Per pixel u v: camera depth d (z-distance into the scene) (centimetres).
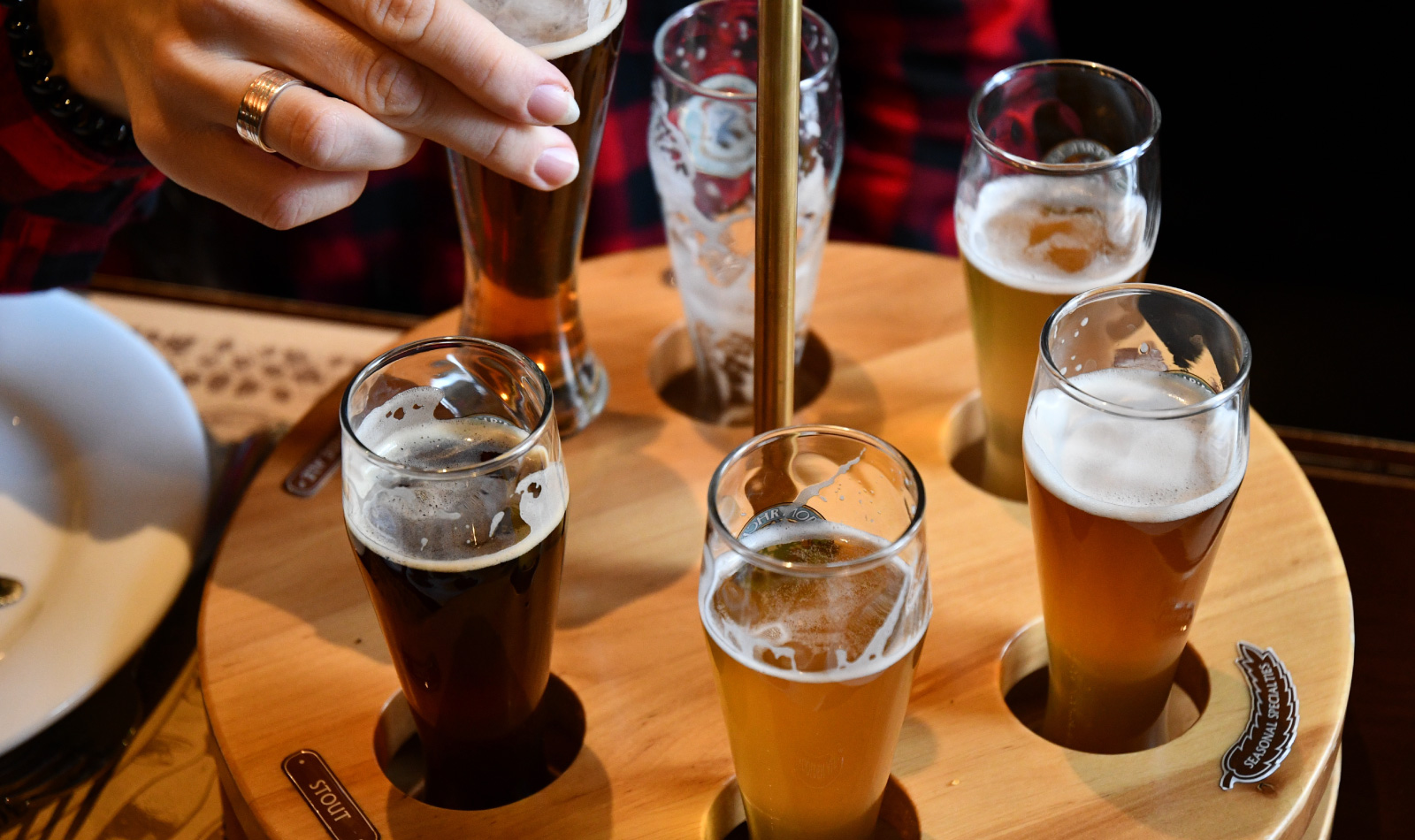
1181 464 52
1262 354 140
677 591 68
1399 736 68
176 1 55
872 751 49
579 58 60
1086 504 51
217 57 56
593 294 89
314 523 73
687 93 70
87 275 90
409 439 57
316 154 54
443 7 52
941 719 61
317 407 81
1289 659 62
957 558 69
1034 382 57
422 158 132
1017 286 65
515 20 59
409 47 53
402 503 50
